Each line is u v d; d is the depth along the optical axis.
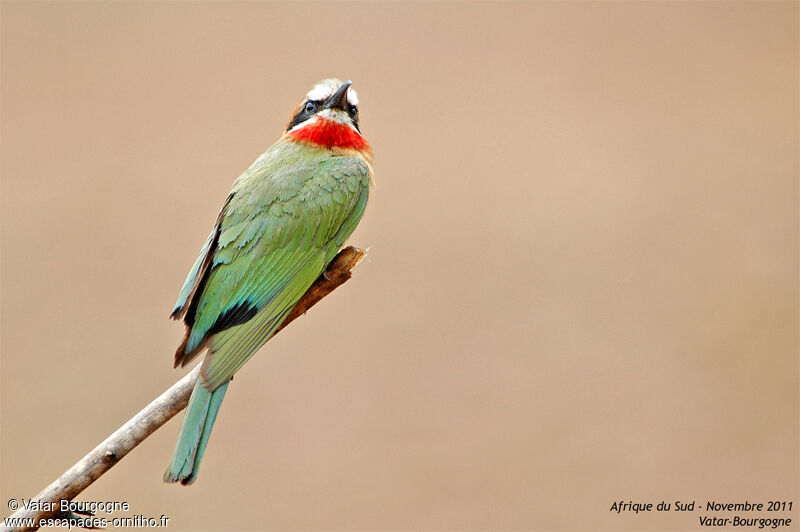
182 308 10.34
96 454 8.48
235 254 10.60
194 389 9.05
